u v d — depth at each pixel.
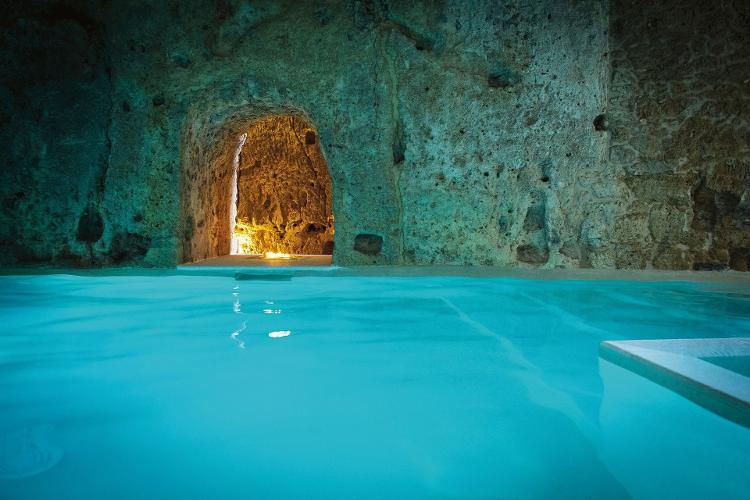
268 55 3.91
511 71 3.75
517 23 3.71
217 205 5.07
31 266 4.07
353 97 3.90
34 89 4.00
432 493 1.04
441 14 3.75
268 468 1.12
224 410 1.44
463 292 3.31
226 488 1.04
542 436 1.29
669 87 3.57
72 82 3.99
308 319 2.69
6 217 4.06
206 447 1.21
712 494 1.05
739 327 2.42
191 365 1.86
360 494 1.03
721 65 3.47
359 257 4.03
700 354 1.39
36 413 1.41
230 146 5.01
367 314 2.79
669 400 1.25
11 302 3.08
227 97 4.04
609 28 3.65
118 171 4.00
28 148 4.03
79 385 1.65
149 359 1.94
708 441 1.12
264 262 4.38
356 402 1.50
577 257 3.79
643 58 3.60
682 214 3.61
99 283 3.55
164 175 3.98
